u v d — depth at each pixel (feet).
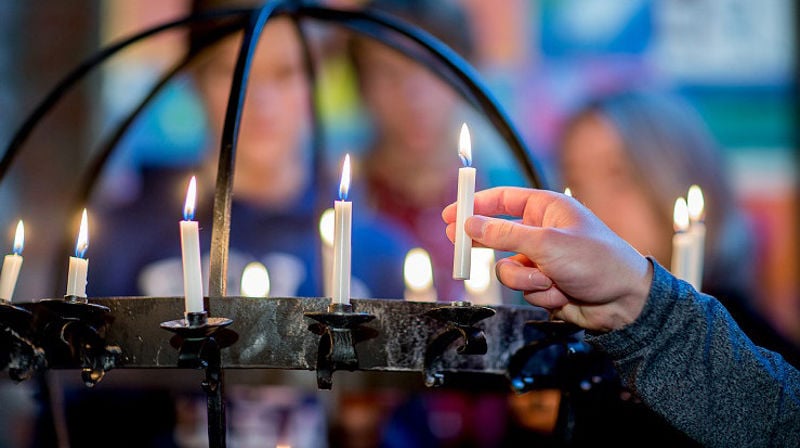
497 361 2.85
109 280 8.46
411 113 8.87
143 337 2.60
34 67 9.01
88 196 4.87
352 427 6.63
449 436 7.14
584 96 8.85
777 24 8.80
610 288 2.63
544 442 6.57
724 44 8.84
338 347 2.36
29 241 8.76
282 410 6.64
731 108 8.71
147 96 4.83
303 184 8.75
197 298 2.40
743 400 2.69
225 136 2.88
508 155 8.83
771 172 8.63
